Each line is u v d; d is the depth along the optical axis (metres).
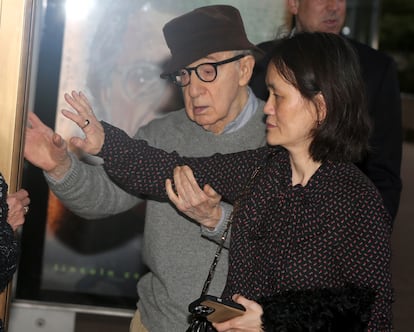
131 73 3.61
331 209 1.89
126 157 2.22
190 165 2.23
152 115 3.66
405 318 5.16
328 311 1.82
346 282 1.88
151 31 3.60
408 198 9.48
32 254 3.87
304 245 1.91
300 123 1.93
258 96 2.68
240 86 2.41
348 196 1.89
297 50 1.90
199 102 2.37
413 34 20.80
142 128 2.56
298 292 1.86
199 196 2.11
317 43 1.91
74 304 3.89
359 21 5.95
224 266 2.36
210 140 2.43
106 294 3.94
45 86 3.61
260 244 1.99
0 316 2.23
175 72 2.40
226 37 2.35
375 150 3.15
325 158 1.94
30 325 3.85
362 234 1.86
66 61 3.61
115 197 2.49
